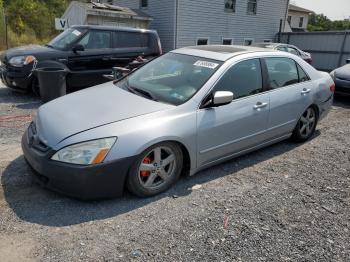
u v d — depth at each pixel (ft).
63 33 28.27
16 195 11.00
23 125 18.58
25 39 75.61
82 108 11.62
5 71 25.04
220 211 10.78
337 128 20.94
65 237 9.13
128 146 10.28
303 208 11.27
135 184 10.78
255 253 8.95
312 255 9.00
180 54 14.83
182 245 9.07
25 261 8.22
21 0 88.22
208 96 12.28
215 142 12.62
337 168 14.69
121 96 12.55
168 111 11.43
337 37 63.72
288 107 15.57
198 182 12.65
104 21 51.39
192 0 56.03
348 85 28.12
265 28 70.38
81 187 10.01
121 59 28.48
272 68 15.10
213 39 61.46
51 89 23.00
